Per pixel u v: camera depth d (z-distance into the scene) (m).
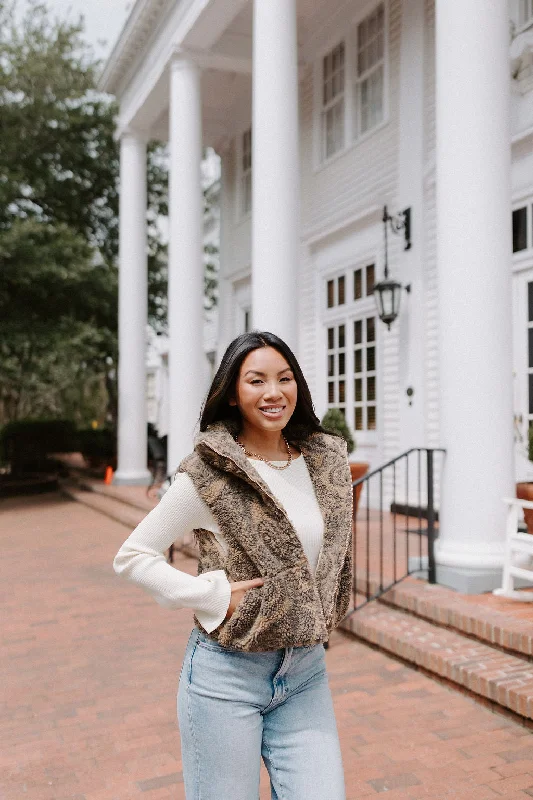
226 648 1.64
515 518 4.44
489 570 4.66
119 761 3.18
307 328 10.66
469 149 4.68
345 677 4.07
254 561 1.62
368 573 5.09
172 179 9.46
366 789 2.85
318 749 1.66
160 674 4.29
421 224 8.07
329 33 10.14
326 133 10.45
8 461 16.80
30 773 3.09
